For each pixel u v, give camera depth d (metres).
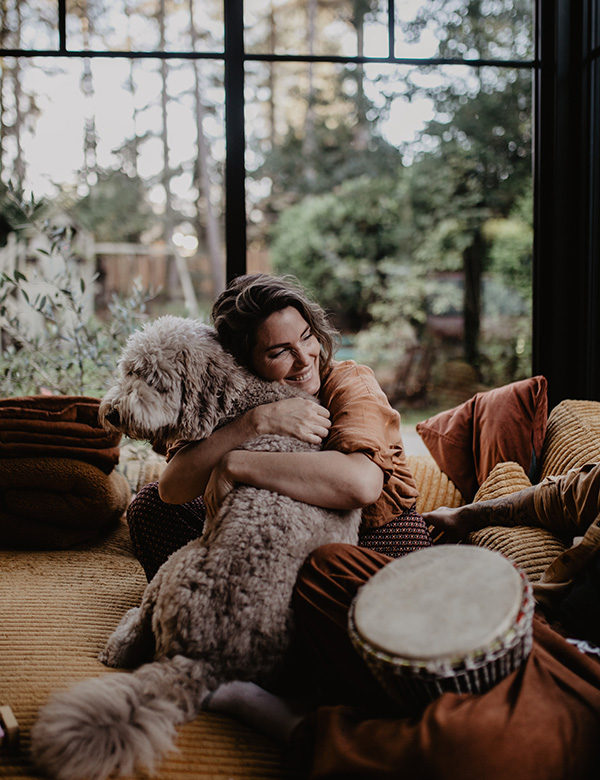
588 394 2.57
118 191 10.22
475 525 1.89
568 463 1.92
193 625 1.28
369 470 1.40
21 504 2.29
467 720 1.03
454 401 8.54
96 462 2.35
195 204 10.70
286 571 1.31
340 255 9.53
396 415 1.66
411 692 1.09
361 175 9.56
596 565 1.38
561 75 2.56
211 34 8.44
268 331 1.52
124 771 1.11
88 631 1.71
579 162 2.54
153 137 9.99
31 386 3.14
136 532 1.80
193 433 1.41
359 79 9.66
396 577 1.20
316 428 1.47
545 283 2.65
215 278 10.81
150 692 1.22
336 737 1.12
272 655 1.30
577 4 2.54
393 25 2.80
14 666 1.52
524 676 1.12
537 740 1.03
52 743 1.12
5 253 7.31
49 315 3.11
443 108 9.02
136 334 1.44
